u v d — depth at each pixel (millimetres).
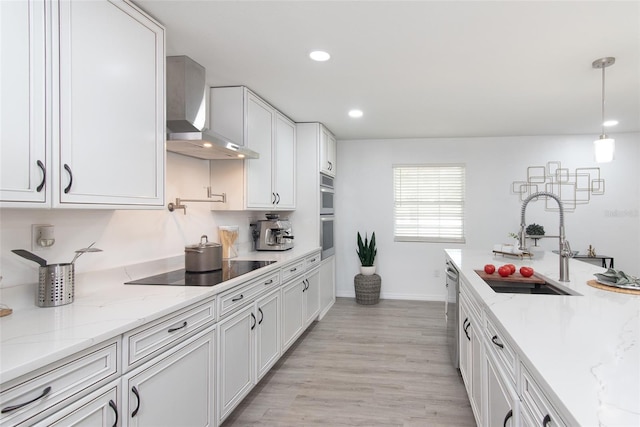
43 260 1483
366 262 4922
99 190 1465
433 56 2326
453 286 2893
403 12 1805
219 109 2889
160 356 1466
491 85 2869
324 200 4375
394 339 3533
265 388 2576
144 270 2168
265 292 2557
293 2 1712
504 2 1712
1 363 925
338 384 2629
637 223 4590
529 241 4449
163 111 1859
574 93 3057
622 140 4613
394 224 5117
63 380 1060
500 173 4867
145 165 1727
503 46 2178
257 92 3041
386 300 5047
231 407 2045
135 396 1328
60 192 1298
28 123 1194
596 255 4625
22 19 1179
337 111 3633
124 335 1286
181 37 2062
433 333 3697
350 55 2316
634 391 790
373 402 2381
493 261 2889
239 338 2158
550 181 4766
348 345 3383
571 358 977
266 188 3287
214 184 2957
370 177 5148
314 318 3861
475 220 4922
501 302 1587
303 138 4117
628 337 1139
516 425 1133
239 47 2197
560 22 1892
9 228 1448
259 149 3139
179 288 1857
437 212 5023
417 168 5070
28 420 959
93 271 1817
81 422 1112
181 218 2596
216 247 2428
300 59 2377
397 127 4363
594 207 4684
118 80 1565
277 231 3670
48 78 1259
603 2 1704
